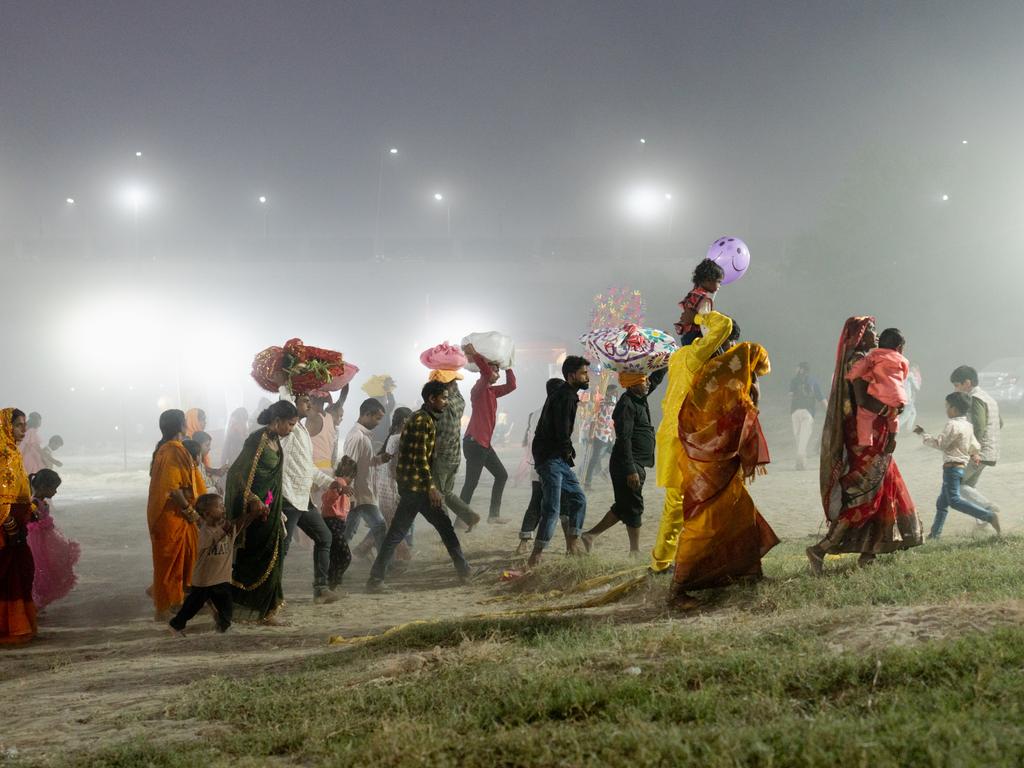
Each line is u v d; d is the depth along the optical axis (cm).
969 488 914
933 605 505
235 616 805
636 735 356
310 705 483
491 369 1239
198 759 417
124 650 750
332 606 905
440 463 1031
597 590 806
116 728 500
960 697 356
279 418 813
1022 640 404
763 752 323
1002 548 719
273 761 418
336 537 960
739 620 546
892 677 392
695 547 632
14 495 800
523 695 430
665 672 439
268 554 815
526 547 1063
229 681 569
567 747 360
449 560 1106
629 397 919
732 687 410
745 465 628
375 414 1092
